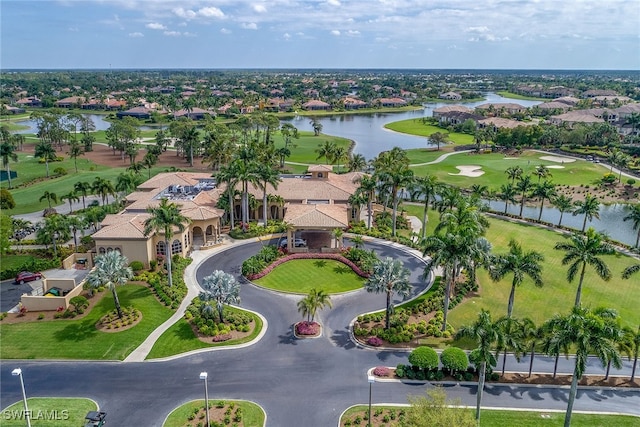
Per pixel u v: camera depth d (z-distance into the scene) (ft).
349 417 129.39
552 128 579.07
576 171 432.25
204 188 305.12
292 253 241.76
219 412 130.62
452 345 165.68
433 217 311.27
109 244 217.56
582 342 115.65
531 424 127.95
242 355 157.69
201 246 249.96
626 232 298.15
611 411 133.90
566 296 201.16
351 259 232.12
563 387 144.66
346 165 438.40
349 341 167.12
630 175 415.44
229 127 622.13
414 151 549.95
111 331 169.58
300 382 144.46
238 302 173.17
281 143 581.12
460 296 197.36
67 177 404.57
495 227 291.99
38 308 183.62
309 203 284.82
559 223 299.38
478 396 125.08
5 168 440.45
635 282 215.51
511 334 134.00
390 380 146.30
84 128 610.65
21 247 248.11
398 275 166.20
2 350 159.43
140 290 199.82
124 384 143.13
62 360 155.02
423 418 108.06
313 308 168.76
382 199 276.62
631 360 159.94
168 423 126.62
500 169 449.89
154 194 279.49
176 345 162.40
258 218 297.12
